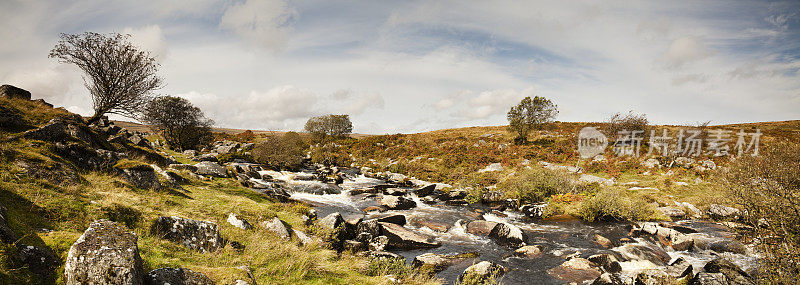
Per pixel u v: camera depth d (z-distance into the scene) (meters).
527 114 47.38
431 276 10.11
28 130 12.57
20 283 3.82
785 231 7.75
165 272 4.53
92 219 6.61
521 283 10.16
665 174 28.25
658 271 10.10
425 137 60.41
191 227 7.38
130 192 9.80
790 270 7.28
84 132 15.24
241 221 9.55
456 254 12.55
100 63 18.25
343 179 32.09
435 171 37.44
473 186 27.39
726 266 9.80
